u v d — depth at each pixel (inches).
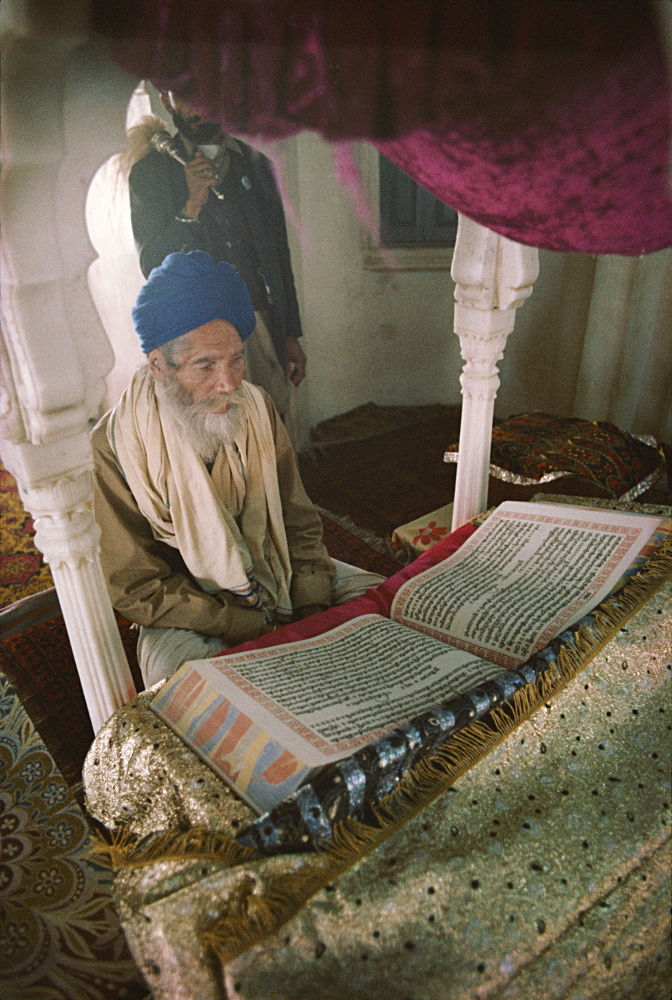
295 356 114.7
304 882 31.7
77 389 42.1
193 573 67.4
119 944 48.5
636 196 25.9
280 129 26.2
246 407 66.3
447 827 35.9
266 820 33.8
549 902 33.9
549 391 151.6
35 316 38.5
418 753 38.0
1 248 35.7
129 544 65.3
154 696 47.5
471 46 22.6
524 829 37.0
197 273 56.4
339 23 22.9
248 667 48.5
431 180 28.4
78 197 37.3
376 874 33.1
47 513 46.3
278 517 71.2
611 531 59.5
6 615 87.1
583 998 32.4
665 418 133.5
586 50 22.1
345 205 116.2
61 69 30.8
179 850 35.4
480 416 74.9
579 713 43.4
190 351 57.9
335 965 29.9
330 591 75.6
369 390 157.0
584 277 134.6
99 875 54.2
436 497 118.6
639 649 47.1
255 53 24.5
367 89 24.2
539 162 25.3
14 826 58.7
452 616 55.4
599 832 37.7
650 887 36.2
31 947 48.4
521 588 56.4
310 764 37.7
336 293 140.4
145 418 61.8
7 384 40.3
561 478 98.6
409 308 145.3
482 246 63.4
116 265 93.0
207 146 86.9
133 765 43.1
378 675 47.5
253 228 95.7
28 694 73.8
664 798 40.4
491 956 31.4
